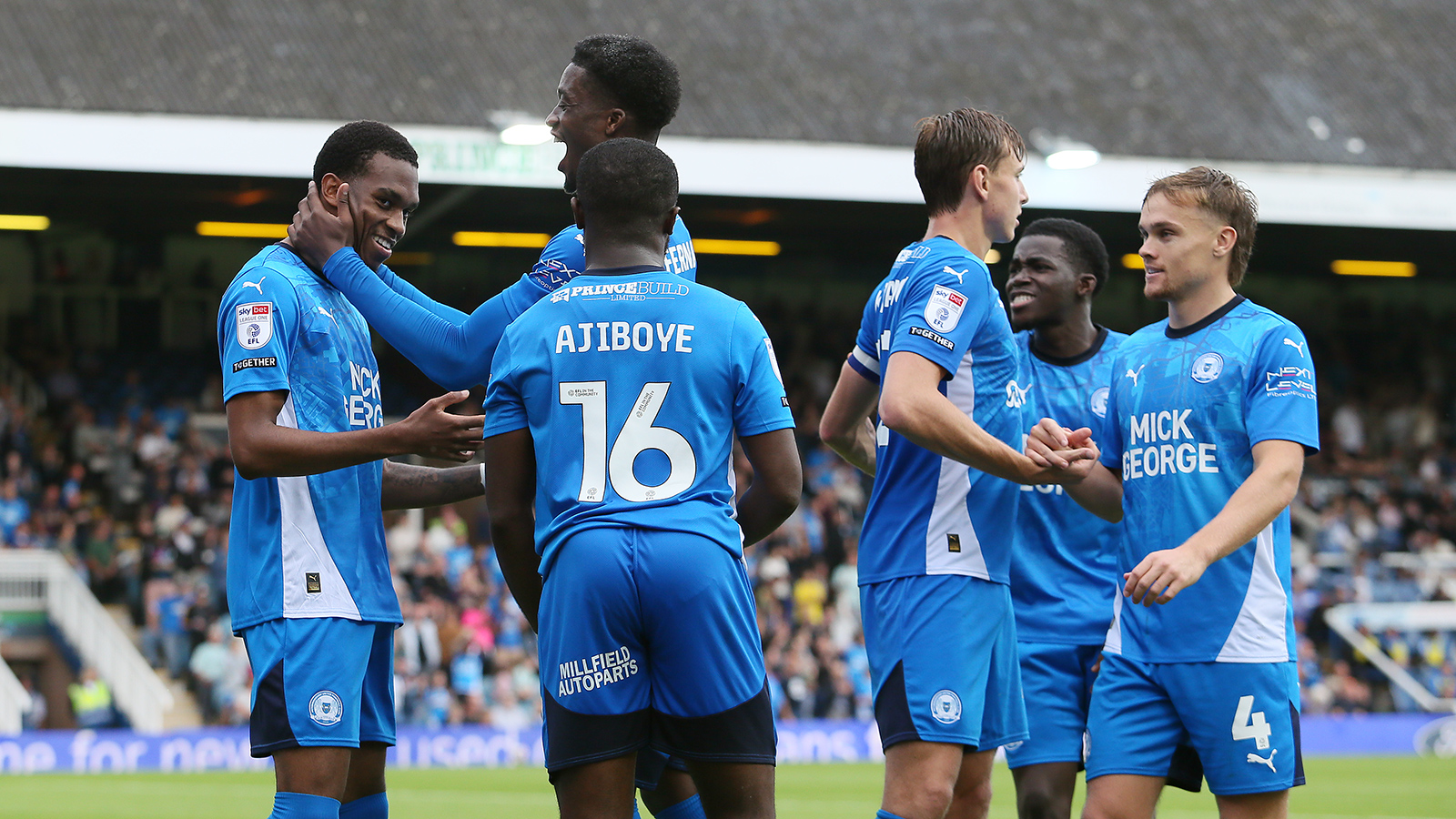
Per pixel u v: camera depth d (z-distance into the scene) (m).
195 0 69.75
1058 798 17.17
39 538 68.00
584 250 12.97
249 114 63.88
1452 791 45.78
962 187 14.28
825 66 76.00
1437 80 83.06
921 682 13.67
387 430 12.64
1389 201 74.12
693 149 68.62
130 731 57.53
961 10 83.19
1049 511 17.70
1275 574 14.00
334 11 71.62
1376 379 95.94
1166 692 14.19
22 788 44.91
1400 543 82.31
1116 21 84.44
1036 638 17.45
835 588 73.31
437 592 65.12
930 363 13.30
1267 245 89.69
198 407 83.50
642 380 11.73
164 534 69.62
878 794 45.03
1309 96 80.12
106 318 85.56
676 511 11.56
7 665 64.62
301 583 13.34
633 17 77.00
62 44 64.69
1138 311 95.44
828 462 81.81
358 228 14.20
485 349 13.56
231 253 87.94
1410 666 74.38
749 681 11.75
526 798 41.47
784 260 93.50
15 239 84.62
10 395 75.94
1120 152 73.19
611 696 11.52
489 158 65.38
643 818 29.84
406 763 58.16
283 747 13.12
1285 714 13.88
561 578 11.60
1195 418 14.14
